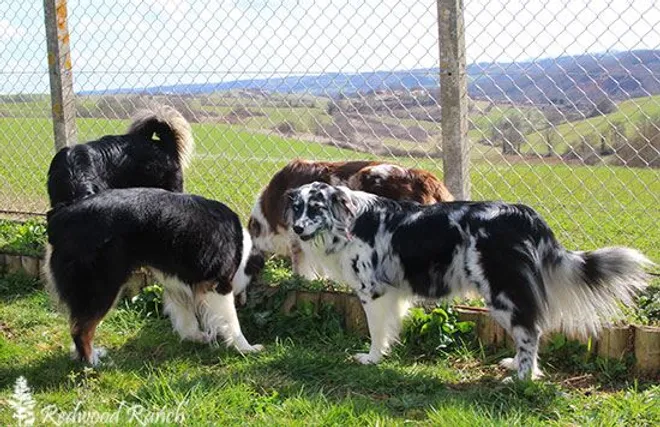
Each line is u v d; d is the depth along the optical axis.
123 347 2.93
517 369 2.54
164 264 2.77
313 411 2.24
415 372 2.61
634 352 2.60
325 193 2.72
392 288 2.72
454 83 2.95
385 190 3.03
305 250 3.03
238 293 3.02
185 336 2.95
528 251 2.47
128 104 4.04
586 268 2.49
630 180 3.68
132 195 2.75
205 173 4.54
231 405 2.29
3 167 5.05
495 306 2.52
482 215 2.55
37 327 3.10
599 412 2.23
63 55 3.89
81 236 2.64
